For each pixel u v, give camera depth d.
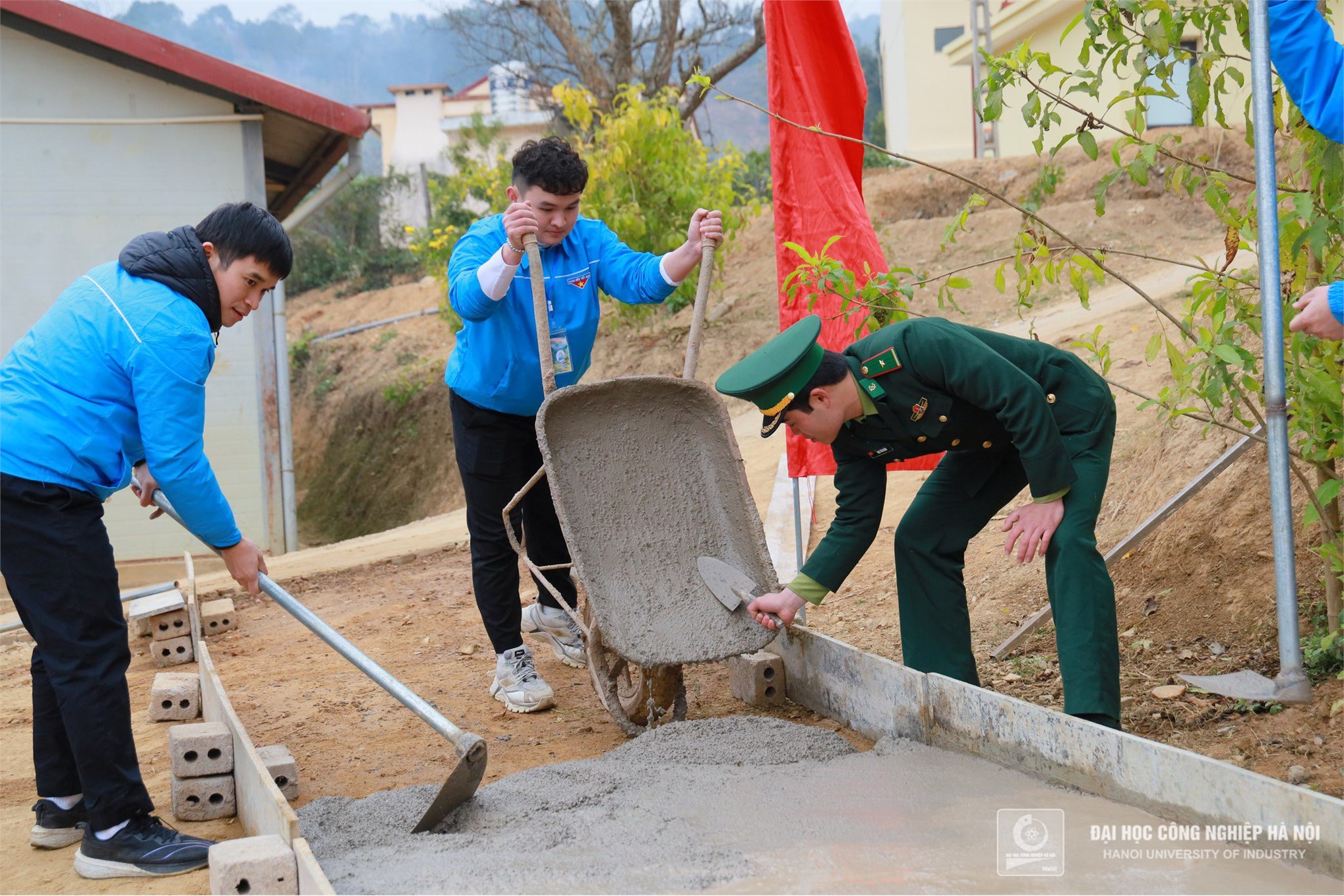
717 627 3.78
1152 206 13.32
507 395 4.25
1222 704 3.58
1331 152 3.12
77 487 3.02
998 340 3.50
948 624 3.72
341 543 10.52
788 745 3.46
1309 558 4.12
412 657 5.38
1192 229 12.59
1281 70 2.93
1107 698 3.19
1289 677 2.88
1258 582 4.14
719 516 4.08
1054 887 2.30
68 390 3.00
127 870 3.03
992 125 18.53
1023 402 3.21
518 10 21.70
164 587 6.51
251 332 9.84
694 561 3.98
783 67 4.65
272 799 2.77
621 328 14.82
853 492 3.66
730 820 2.86
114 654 3.09
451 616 6.12
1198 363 3.64
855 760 3.31
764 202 15.69
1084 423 3.44
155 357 2.99
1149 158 3.49
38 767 3.29
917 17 26.91
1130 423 5.95
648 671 3.86
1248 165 12.91
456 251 4.24
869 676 3.67
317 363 22.22
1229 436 4.73
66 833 3.33
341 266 27.48
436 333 21.08
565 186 3.94
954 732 3.29
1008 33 19.19
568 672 4.96
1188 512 4.62
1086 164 14.87
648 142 12.77
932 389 3.37
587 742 4.01
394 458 18.45
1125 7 3.48
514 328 4.19
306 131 10.44
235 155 9.62
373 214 28.09
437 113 41.09
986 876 2.37
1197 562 4.42
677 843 2.69
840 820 2.79
